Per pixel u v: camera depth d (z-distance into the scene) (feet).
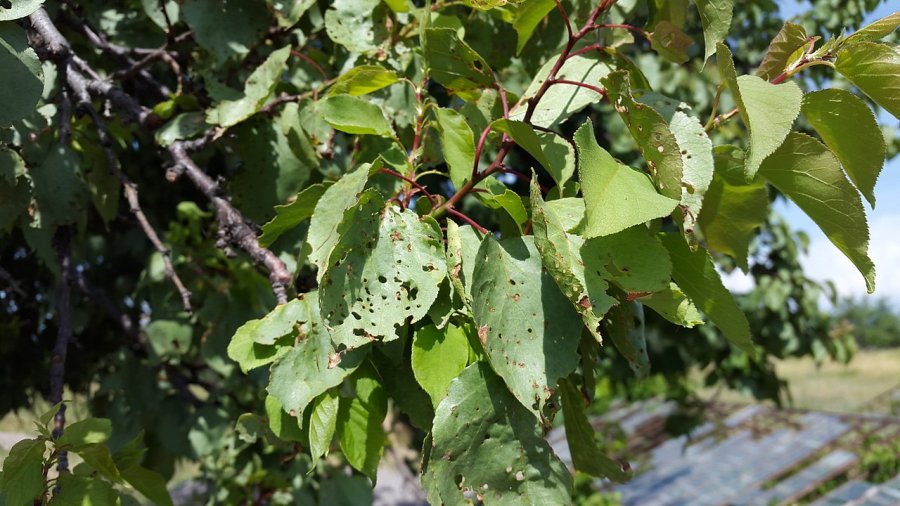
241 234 2.27
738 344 1.83
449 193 4.63
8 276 3.14
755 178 1.83
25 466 1.96
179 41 2.63
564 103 2.07
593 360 1.93
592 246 1.73
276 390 1.83
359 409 1.85
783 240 6.70
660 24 1.91
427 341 1.79
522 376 1.71
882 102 1.80
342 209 1.79
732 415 17.89
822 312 7.02
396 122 2.44
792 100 1.70
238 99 2.50
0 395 4.55
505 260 1.77
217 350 3.42
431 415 1.89
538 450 1.75
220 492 4.13
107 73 3.67
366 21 2.50
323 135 2.45
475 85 2.09
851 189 1.74
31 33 2.42
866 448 14.10
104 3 3.33
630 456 16.57
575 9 2.51
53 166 2.61
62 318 2.70
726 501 13.23
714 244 1.93
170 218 4.98
